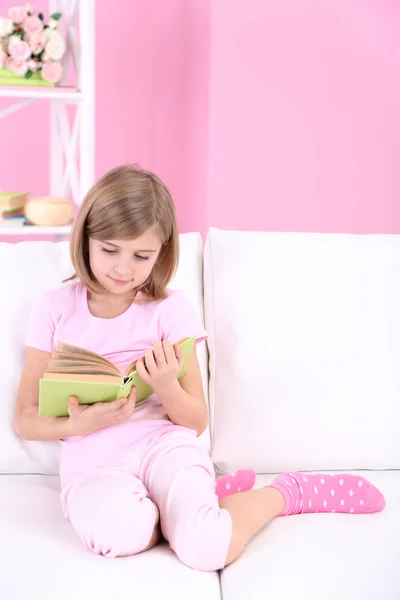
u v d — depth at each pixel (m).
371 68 3.29
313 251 1.67
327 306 1.63
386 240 1.72
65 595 1.10
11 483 1.49
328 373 1.59
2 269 1.58
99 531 1.21
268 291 1.63
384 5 3.23
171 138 3.78
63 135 3.30
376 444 1.58
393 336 1.63
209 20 3.23
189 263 1.69
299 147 3.35
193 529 1.22
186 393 1.46
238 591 1.15
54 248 1.65
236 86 3.27
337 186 3.39
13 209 2.93
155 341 1.39
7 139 3.75
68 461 1.42
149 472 1.37
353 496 1.41
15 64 2.88
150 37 3.86
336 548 1.25
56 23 2.95
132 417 1.47
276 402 1.57
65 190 3.28
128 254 1.43
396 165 3.39
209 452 1.59
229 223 3.39
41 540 1.25
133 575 1.16
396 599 1.12
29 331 1.52
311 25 3.25
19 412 1.49
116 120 3.92
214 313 1.63
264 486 1.50
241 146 3.33
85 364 1.34
